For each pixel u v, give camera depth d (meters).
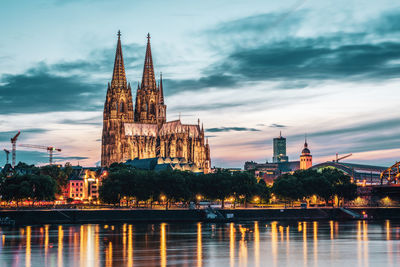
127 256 177.88
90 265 163.38
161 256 178.38
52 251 186.38
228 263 168.38
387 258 179.12
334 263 170.75
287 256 181.25
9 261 169.12
